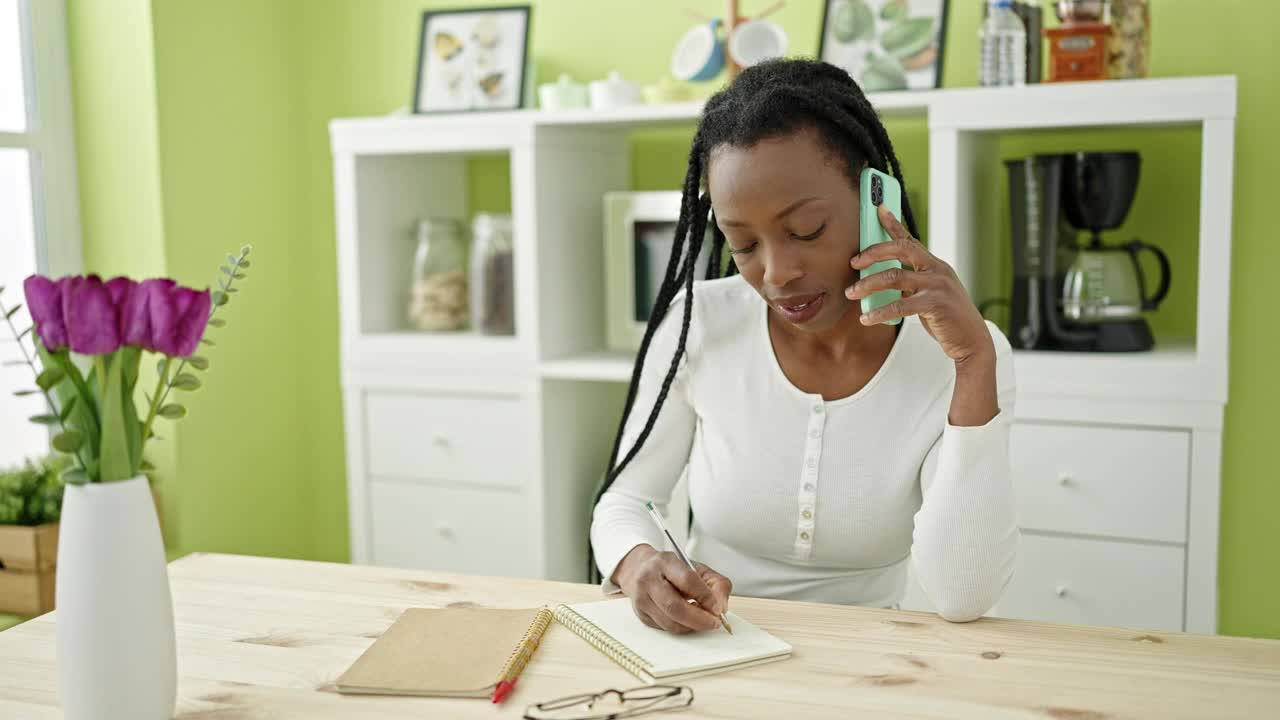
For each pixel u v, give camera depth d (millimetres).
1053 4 2158
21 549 2225
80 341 825
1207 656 996
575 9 2762
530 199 2408
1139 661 987
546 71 2803
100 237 2629
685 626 1040
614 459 1423
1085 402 2080
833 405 1283
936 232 2152
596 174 2664
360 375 2615
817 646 1034
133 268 2613
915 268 1114
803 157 1080
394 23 2910
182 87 2621
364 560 2664
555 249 2494
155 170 2562
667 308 1396
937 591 1118
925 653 1015
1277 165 2299
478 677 953
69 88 2596
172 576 1255
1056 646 1029
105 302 825
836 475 1283
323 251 3039
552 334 2492
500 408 2496
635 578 1093
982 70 2158
